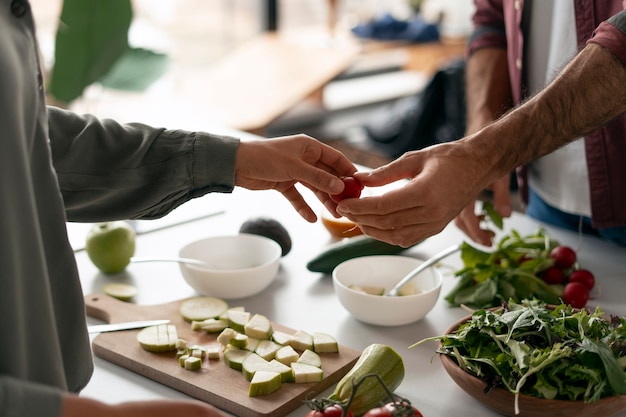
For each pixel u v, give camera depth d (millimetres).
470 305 1309
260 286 1331
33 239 846
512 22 1558
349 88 3939
